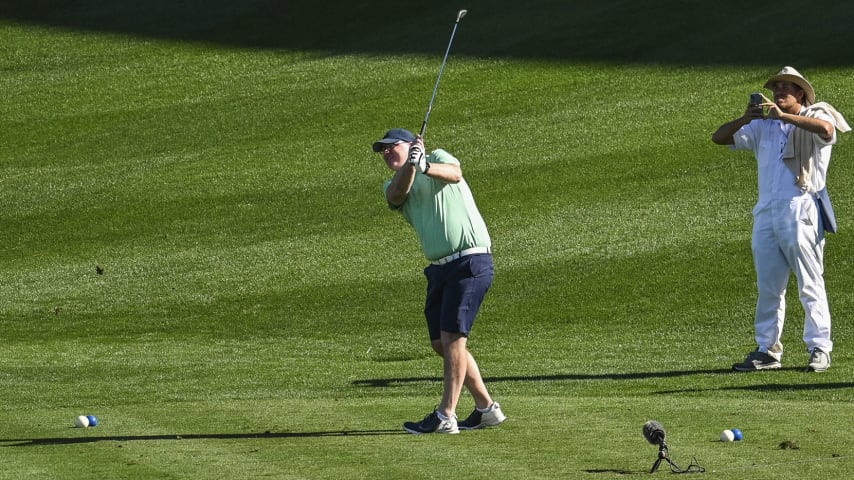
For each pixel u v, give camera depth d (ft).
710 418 86.28
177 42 320.70
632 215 192.65
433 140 242.37
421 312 163.22
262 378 125.39
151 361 142.51
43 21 341.00
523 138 237.66
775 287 117.70
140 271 191.52
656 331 146.61
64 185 237.66
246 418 92.48
